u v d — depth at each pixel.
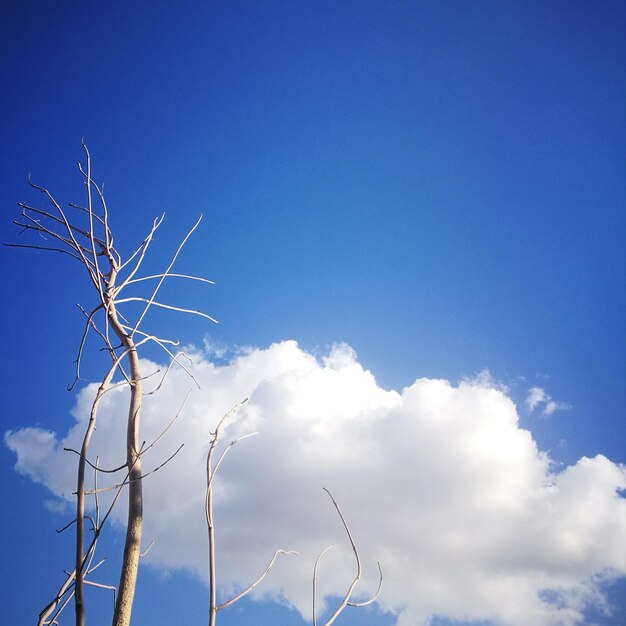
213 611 3.17
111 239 3.81
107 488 3.14
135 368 3.57
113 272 3.68
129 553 3.31
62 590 3.10
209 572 3.26
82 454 2.97
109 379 3.26
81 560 2.76
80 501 2.86
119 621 3.17
